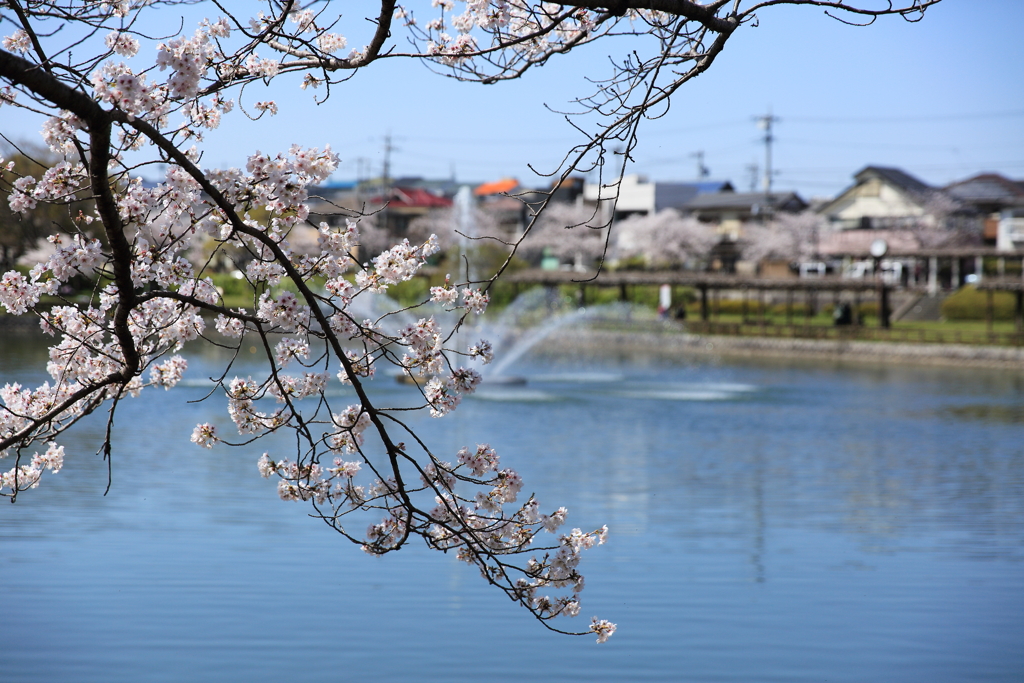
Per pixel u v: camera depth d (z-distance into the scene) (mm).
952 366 38469
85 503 11570
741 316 60406
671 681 6711
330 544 10000
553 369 35750
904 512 12094
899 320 55281
